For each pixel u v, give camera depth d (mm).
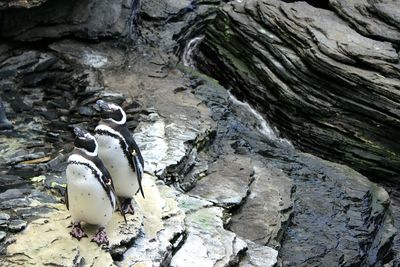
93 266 4691
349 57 7387
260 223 5949
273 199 6234
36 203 5168
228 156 6652
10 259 4652
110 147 4828
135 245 4980
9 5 6680
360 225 6375
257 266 5410
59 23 7457
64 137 6277
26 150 6008
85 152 4629
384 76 7289
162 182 5750
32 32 7312
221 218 5703
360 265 6078
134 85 7203
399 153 7324
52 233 4836
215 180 6238
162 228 5180
